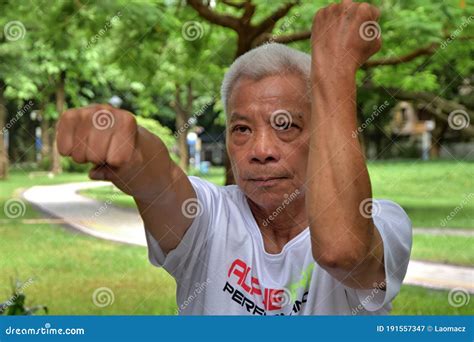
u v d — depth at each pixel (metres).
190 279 1.54
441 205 13.02
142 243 7.70
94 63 11.49
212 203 1.54
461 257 7.79
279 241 1.55
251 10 7.71
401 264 1.44
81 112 0.98
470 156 20.98
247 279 1.51
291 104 1.42
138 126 1.03
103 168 1.06
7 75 11.66
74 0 6.87
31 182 16.00
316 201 1.08
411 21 6.91
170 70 9.50
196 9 7.74
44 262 6.51
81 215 9.97
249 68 1.44
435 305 5.05
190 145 16.45
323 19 1.14
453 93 14.09
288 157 1.43
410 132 21.19
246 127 1.44
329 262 1.08
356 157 1.08
